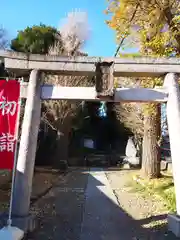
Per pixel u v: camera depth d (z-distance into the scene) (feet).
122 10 24.85
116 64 21.08
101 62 19.88
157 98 21.17
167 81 21.50
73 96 20.52
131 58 21.22
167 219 20.63
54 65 20.68
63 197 30.22
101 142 88.48
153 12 23.45
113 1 24.85
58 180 41.29
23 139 19.40
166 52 22.97
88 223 21.16
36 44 60.75
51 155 61.00
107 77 19.89
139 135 53.83
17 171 18.97
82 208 25.70
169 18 23.08
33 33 62.85
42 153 60.90
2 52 20.34
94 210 25.05
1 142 17.95
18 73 21.76
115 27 25.91
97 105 85.51
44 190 32.94
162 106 38.47
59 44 60.75
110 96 19.89
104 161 67.72
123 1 23.88
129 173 49.42
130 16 25.21
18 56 20.49
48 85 20.80
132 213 24.14
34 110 19.97
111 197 30.30
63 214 23.59
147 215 23.44
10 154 17.84
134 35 26.63
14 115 18.44
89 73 21.40
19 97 18.75
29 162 19.13
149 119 40.11
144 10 24.36
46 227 19.83
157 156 40.24
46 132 61.93
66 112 54.95
